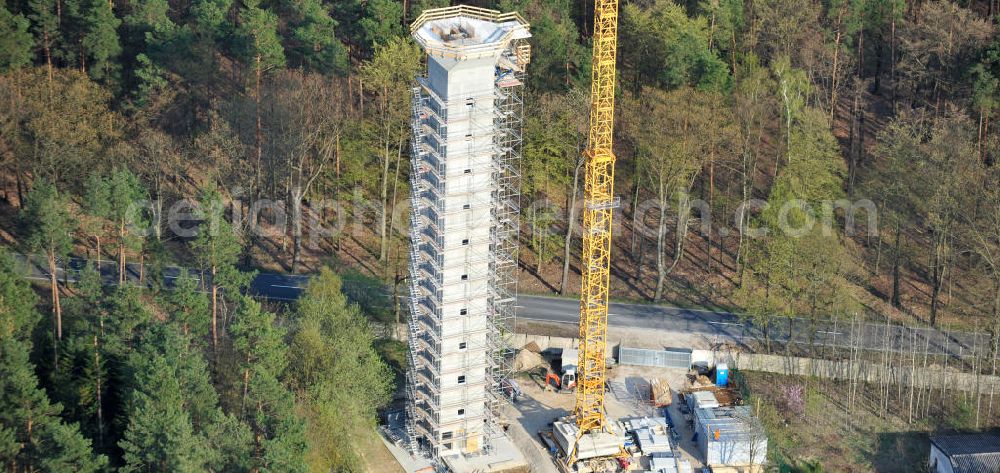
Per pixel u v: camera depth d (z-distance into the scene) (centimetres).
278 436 19738
